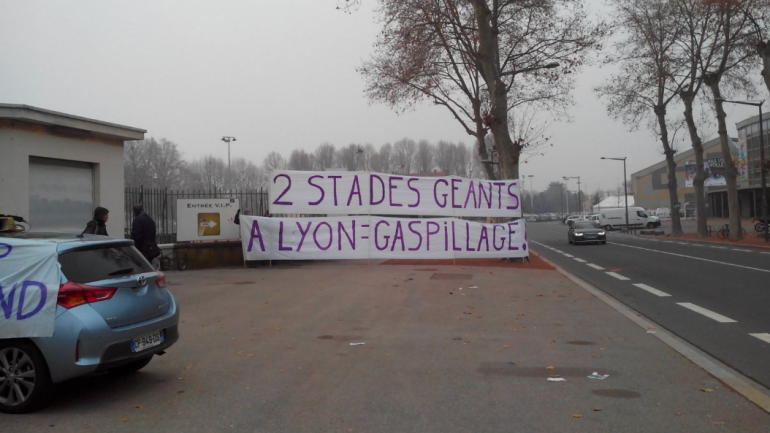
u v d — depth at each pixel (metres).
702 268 18.55
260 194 20.28
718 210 72.88
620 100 37.09
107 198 15.16
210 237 18.17
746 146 59.34
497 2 22.45
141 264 6.10
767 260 21.17
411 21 24.00
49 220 13.65
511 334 8.56
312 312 10.36
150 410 5.29
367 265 18.80
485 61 20.61
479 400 5.53
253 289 13.17
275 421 4.97
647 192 90.69
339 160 69.00
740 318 9.84
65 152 13.86
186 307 10.84
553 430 4.74
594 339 8.21
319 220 18.06
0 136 12.41
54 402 5.56
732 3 27.69
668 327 9.16
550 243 38.09
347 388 5.92
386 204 18.39
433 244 18.58
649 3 34.81
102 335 5.30
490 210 19.09
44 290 5.27
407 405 5.39
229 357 7.22
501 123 20.50
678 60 35.12
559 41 23.88
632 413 5.13
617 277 16.55
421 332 8.71
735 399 5.52
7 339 5.32
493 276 15.85
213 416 5.11
